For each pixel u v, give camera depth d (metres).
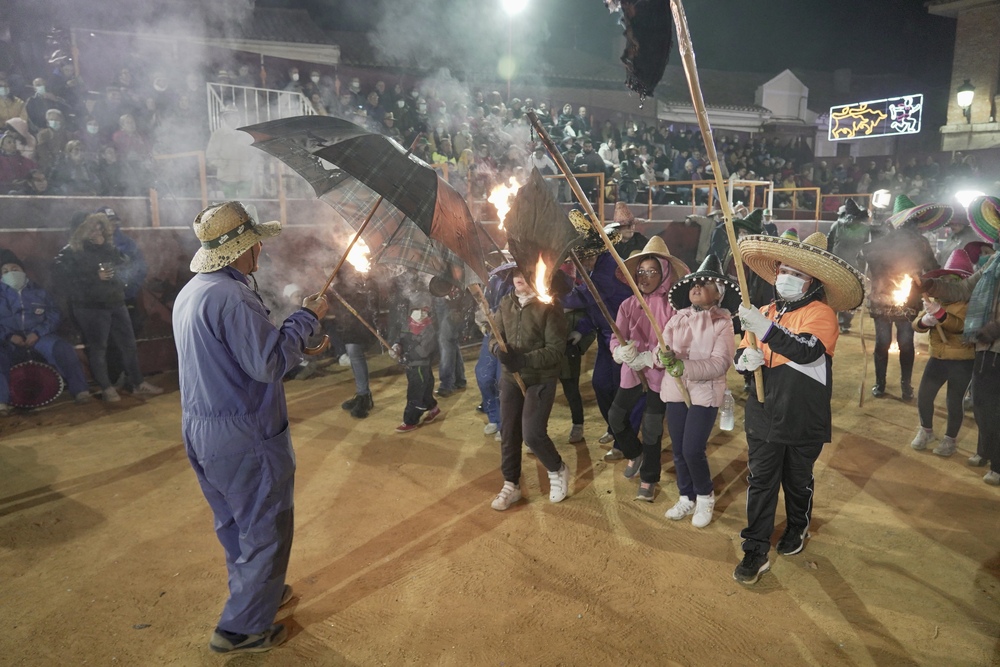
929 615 3.45
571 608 3.56
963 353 5.35
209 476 2.99
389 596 3.70
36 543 4.35
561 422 6.69
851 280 3.41
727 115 27.83
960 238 8.20
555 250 3.37
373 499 4.93
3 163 8.80
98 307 7.34
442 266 3.95
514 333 4.50
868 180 25.92
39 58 13.38
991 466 5.04
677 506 4.54
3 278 7.07
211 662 3.20
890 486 5.04
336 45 18.91
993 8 23.69
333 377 8.41
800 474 3.84
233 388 2.91
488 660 3.17
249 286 3.10
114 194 9.66
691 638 3.30
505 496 4.72
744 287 3.33
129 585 3.86
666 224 15.59
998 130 24.00
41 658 3.24
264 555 3.13
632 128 20.89
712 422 4.22
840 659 3.13
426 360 6.37
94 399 7.61
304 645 3.30
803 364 3.49
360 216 3.91
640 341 4.70
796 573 3.87
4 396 7.02
